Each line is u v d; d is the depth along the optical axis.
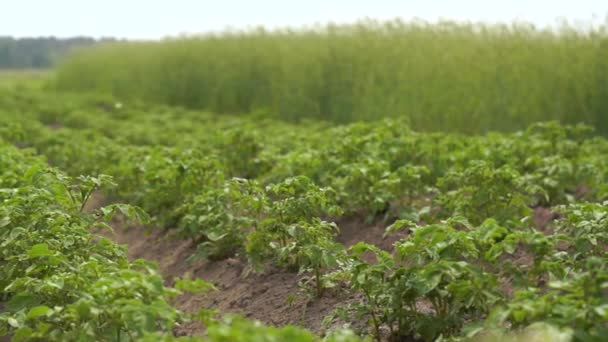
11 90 30.12
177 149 11.93
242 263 8.45
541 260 5.36
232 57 26.06
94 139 16.20
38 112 23.19
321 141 13.26
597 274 4.58
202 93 27.20
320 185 10.02
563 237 5.45
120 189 11.62
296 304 7.22
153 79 29.44
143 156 11.98
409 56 19.70
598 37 17.16
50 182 7.61
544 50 17.48
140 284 4.76
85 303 4.75
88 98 28.20
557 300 4.43
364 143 10.98
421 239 5.54
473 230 5.70
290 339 3.70
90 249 6.48
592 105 16.66
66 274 5.46
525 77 17.22
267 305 7.42
